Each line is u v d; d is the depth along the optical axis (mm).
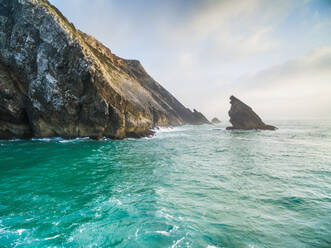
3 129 27172
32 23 26688
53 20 26719
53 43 26359
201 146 27312
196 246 5840
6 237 6043
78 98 27719
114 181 11469
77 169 13688
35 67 26719
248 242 6078
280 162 17297
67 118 27922
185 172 13812
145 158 18344
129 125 35875
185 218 7430
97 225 6840
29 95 26625
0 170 12961
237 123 61312
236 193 9969
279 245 5953
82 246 5766
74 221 7035
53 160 16062
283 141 33188
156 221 7176
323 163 16938
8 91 26109
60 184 10664
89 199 8883
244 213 7887
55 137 29578
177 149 24469
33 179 11312
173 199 9133
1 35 26734
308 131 52938
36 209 7809
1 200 8508
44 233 6301
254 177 12734
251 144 29625
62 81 26734
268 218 7520
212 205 8578
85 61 27453
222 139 36469
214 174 13375
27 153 18656
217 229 6738
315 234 6504
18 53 26344
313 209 8281
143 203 8633
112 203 8555
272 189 10586
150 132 44844
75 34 31953
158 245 5863
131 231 6543
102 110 29297
